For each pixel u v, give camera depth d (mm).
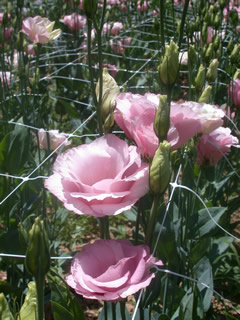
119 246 237
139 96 301
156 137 261
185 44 1019
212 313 490
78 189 241
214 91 675
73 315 314
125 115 274
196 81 430
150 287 317
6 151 505
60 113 976
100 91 303
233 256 622
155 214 258
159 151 242
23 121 615
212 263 532
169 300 432
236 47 599
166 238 378
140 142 267
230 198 765
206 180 613
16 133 508
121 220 759
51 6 1478
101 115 307
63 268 575
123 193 226
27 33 614
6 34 941
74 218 733
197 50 664
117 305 367
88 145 258
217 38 609
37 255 209
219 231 541
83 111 902
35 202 522
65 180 238
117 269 224
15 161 510
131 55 1140
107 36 1059
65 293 341
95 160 253
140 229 707
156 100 317
